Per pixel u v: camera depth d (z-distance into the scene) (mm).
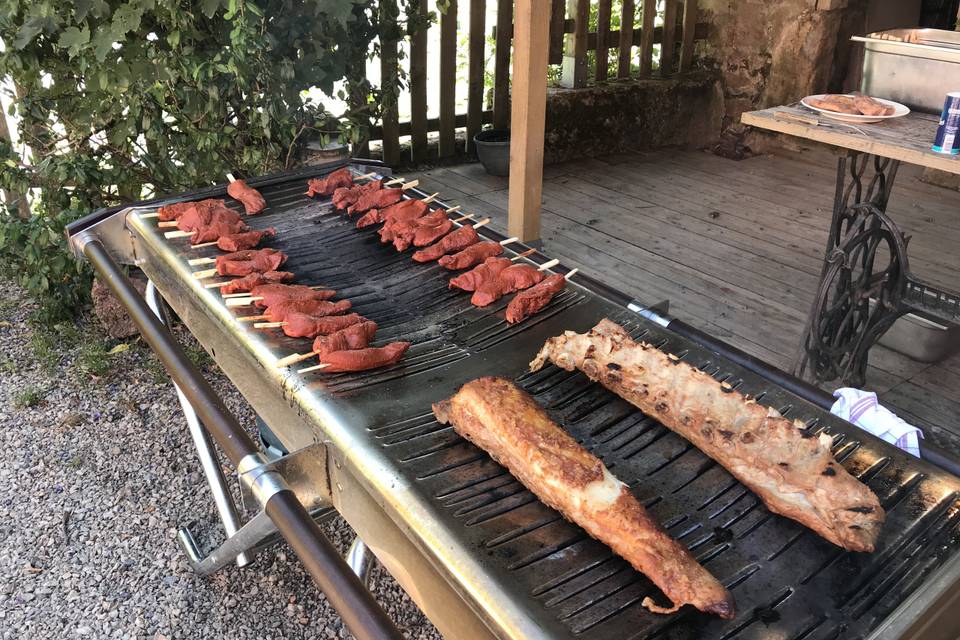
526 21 3621
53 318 4605
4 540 3043
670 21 7418
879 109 3355
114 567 2914
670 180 6699
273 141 4656
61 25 4141
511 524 1578
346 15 4047
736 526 1611
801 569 1497
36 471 3434
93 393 3996
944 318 3215
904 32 3779
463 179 6613
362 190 3336
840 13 6602
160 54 4152
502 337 2324
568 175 6828
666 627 1356
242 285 2486
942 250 5062
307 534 1510
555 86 7258
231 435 1838
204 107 4359
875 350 4051
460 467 1739
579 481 1540
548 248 5234
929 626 1341
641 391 1913
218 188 3430
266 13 4164
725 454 1706
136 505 3240
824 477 1579
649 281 4766
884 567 1491
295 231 3100
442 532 1541
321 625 2676
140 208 3129
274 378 2084
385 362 2123
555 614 1365
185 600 2770
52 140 4477
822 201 6141
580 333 2314
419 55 6453
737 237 5449
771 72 7047
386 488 1670
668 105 7523
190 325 2703
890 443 1810
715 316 4352
